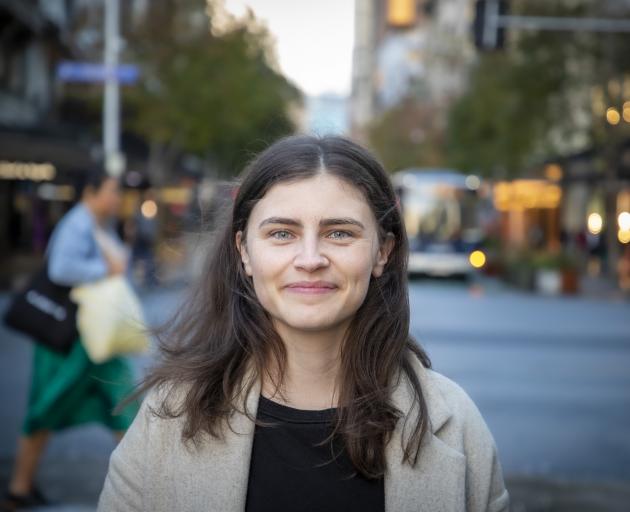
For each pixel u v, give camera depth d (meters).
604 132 28.58
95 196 5.07
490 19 17.78
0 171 26.05
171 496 1.95
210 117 34.28
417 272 30.03
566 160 34.66
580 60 28.03
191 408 1.95
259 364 2.02
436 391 2.05
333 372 2.05
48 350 4.94
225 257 2.18
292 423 1.97
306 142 2.04
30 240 31.62
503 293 23.89
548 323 15.96
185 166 46.03
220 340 2.12
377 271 2.09
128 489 2.00
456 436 2.01
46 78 34.16
